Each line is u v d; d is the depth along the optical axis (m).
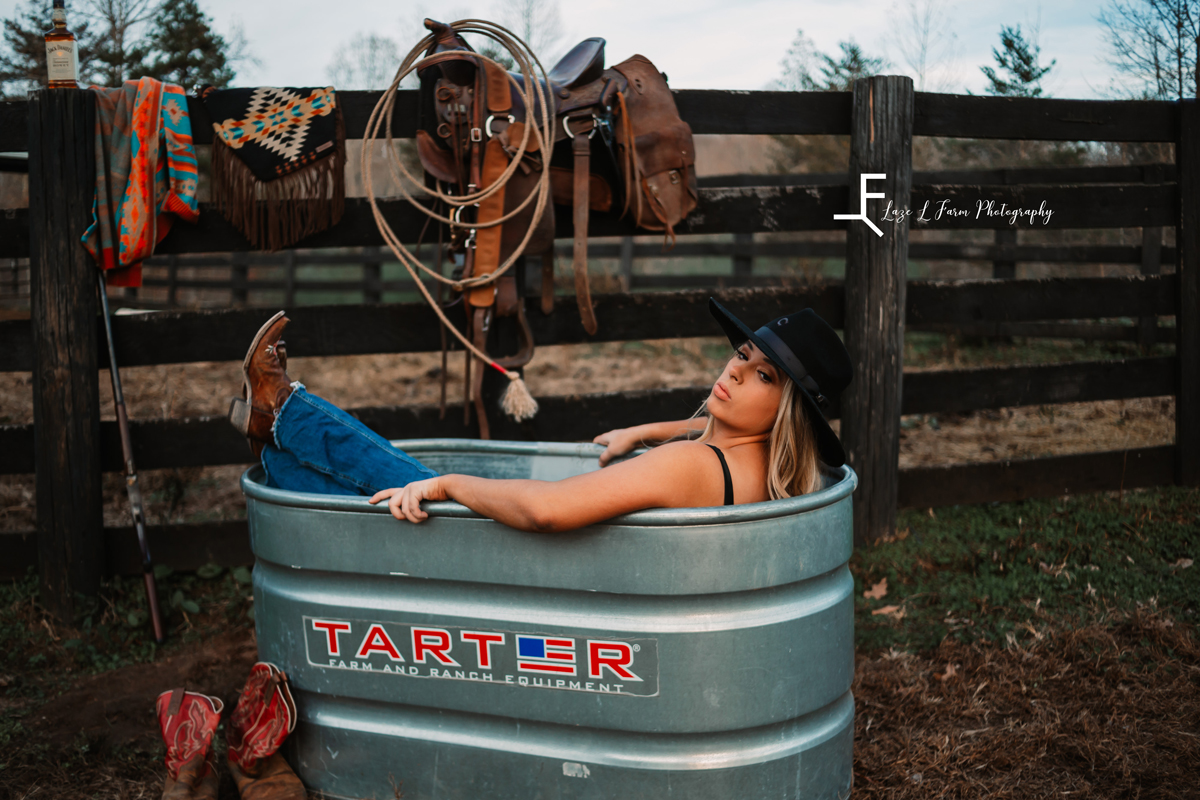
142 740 2.65
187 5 9.05
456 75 3.14
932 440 5.50
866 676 2.92
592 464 2.59
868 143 3.69
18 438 3.51
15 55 8.42
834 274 11.91
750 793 1.88
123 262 3.26
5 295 10.09
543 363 8.35
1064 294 4.20
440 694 1.98
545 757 1.93
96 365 3.38
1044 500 4.22
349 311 3.64
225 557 3.64
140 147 3.23
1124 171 7.17
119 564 3.54
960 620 3.27
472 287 3.18
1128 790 2.28
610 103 3.31
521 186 3.17
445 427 3.75
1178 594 3.32
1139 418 5.84
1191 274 4.24
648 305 3.84
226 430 3.63
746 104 3.70
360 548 1.98
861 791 2.34
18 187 10.84
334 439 2.22
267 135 3.34
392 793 2.07
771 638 1.83
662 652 1.81
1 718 2.74
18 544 3.55
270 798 2.04
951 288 4.08
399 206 3.56
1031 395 4.22
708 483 1.88
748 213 3.80
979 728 2.61
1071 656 2.97
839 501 1.95
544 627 1.87
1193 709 2.62
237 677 3.02
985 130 3.94
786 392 1.92
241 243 3.49
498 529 1.87
